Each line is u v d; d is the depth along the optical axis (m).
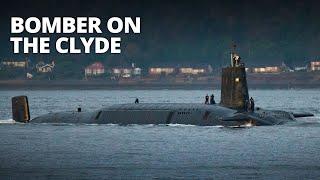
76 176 158.50
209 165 171.00
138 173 161.25
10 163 175.50
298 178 155.75
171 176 158.00
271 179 154.75
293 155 185.62
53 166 170.88
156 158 181.75
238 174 159.88
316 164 172.38
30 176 158.75
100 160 179.38
